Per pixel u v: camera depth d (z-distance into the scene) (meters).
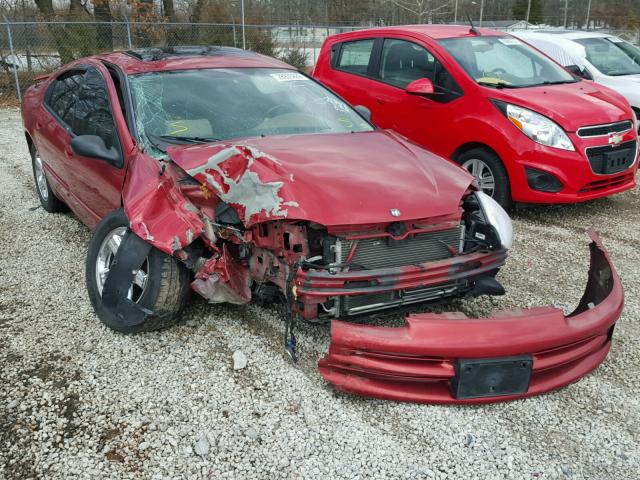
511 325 2.90
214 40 18.78
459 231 3.48
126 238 3.44
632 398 3.18
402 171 3.51
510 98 6.17
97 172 4.18
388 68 7.42
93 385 3.20
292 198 3.07
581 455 2.76
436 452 2.75
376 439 2.82
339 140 3.91
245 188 3.18
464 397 2.91
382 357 2.87
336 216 3.05
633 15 26.48
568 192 6.03
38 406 3.03
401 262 3.31
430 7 26.00
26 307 4.08
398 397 2.94
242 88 4.43
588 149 5.98
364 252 3.20
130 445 2.76
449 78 6.67
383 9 24.64
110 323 3.60
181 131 3.92
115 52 5.06
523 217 6.46
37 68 16.34
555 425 2.96
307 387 3.20
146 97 4.11
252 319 3.88
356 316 3.25
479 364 2.87
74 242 5.34
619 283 3.34
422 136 6.95
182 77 4.40
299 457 2.70
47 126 5.21
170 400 3.08
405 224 3.22
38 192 6.26
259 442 2.79
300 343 3.59
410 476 2.60
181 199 3.39
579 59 9.18
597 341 3.29
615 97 6.73
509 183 6.25
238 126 4.07
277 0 22.78
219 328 3.77
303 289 3.02
